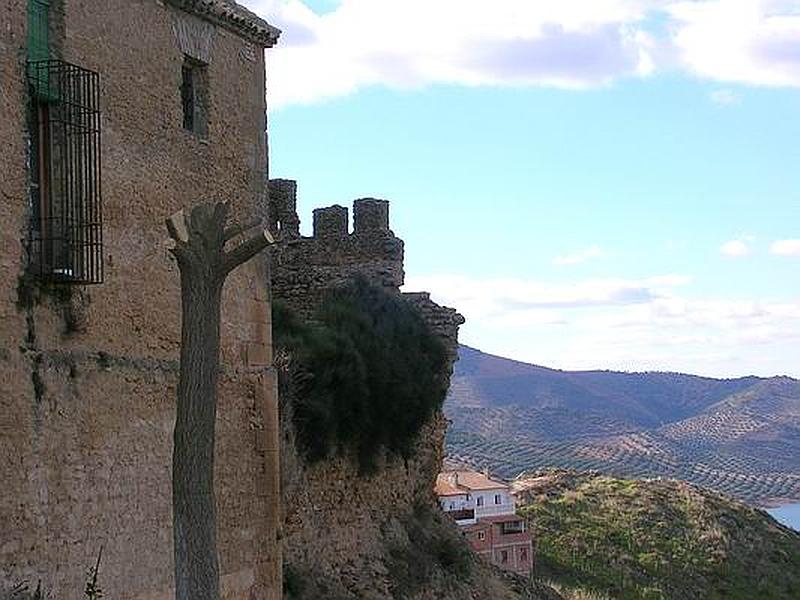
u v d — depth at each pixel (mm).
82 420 13133
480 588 32250
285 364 25844
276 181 36906
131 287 14078
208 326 10844
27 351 12445
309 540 26797
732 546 76562
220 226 10992
